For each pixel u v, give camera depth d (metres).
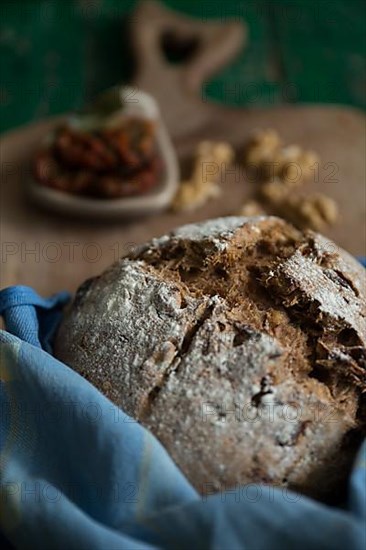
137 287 0.37
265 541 0.30
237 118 0.69
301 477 0.33
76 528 0.31
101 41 0.80
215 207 0.62
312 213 0.60
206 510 0.30
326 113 0.69
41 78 0.77
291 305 0.36
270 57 0.78
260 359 0.34
